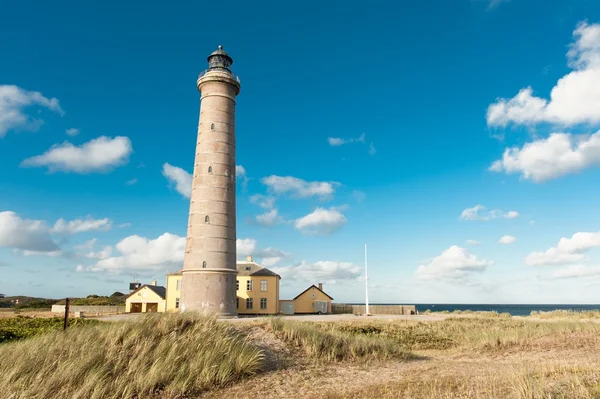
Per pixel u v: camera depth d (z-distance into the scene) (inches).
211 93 1920.5
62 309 2696.9
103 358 643.5
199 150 1879.9
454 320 1599.4
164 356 668.7
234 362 698.8
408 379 642.2
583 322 1192.2
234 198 1875.0
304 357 820.0
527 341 963.3
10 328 973.8
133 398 577.3
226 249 1776.6
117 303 3213.6
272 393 603.2
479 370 698.8
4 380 558.3
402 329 1355.8
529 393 427.8
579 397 418.0
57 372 587.8
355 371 741.3
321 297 2603.3
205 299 1697.8
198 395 603.2
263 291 2412.6
